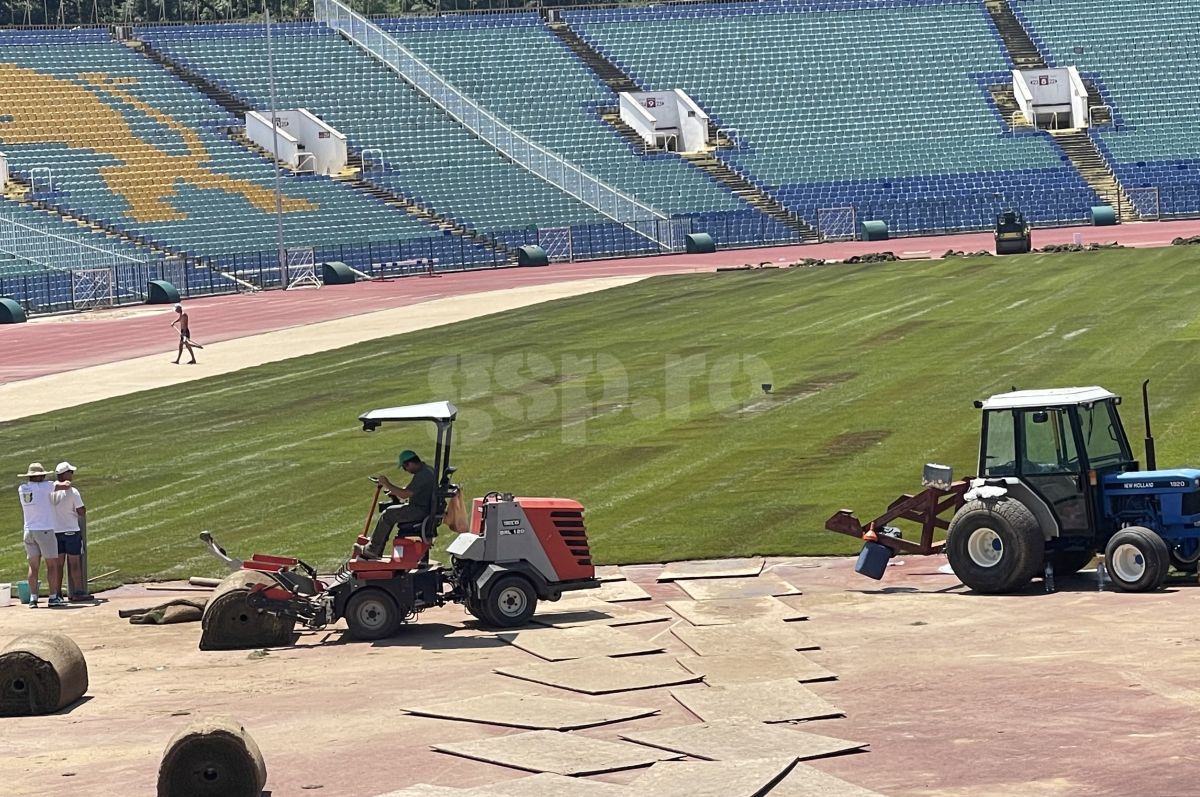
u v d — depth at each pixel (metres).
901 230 90.00
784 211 90.19
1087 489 19.97
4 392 45.50
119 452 35.06
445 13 105.75
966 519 19.95
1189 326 42.78
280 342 54.03
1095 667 15.40
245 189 83.38
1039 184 92.94
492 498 20.38
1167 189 91.44
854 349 43.50
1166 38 102.38
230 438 36.03
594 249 85.44
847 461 29.19
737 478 28.59
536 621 19.84
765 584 21.19
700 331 49.47
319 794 12.55
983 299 52.81
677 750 13.15
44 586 24.16
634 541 24.45
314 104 91.38
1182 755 12.31
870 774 12.34
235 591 19.41
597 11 103.44
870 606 19.53
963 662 16.02
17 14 121.38
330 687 16.70
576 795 11.91
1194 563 20.20
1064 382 35.59
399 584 19.66
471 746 13.56
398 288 73.00
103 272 71.56
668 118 96.50
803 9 104.69
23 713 16.11
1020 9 105.31
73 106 84.75
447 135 91.62
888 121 96.94
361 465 32.09
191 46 93.00
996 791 11.73
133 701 16.53
